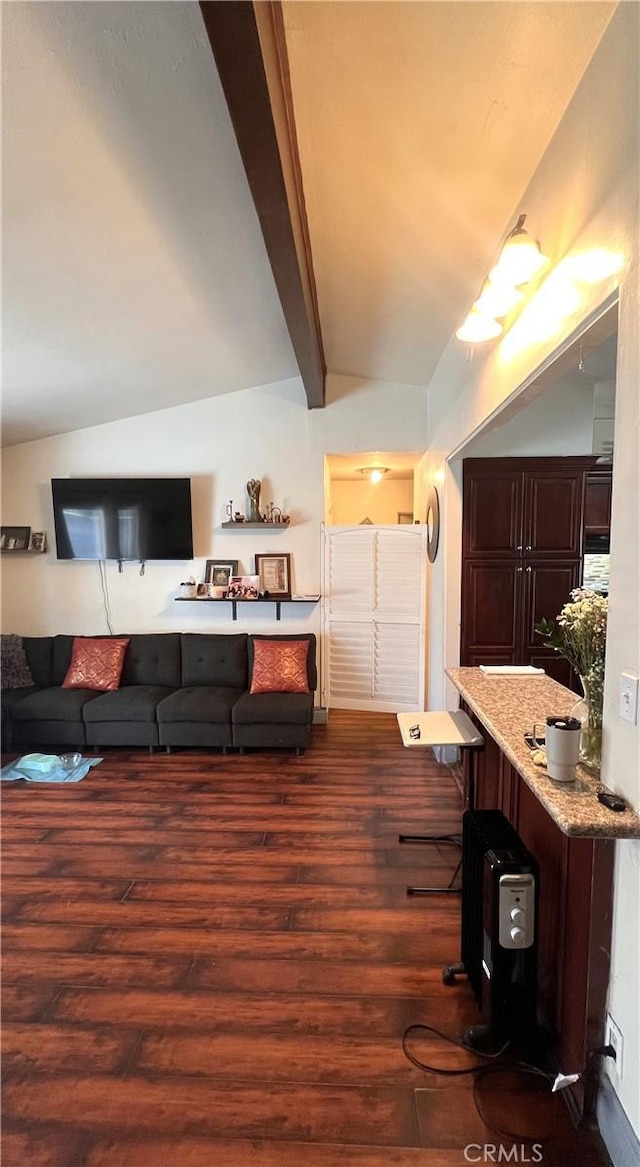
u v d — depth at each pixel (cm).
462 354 317
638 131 120
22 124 162
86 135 169
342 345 393
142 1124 148
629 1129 132
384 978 196
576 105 150
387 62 149
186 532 480
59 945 214
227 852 277
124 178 189
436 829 296
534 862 164
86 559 496
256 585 480
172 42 141
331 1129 146
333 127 176
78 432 491
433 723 250
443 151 180
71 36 138
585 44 136
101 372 368
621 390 129
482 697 224
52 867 265
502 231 214
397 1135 145
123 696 422
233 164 186
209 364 395
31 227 209
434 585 446
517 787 201
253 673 443
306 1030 175
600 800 131
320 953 208
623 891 135
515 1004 166
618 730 133
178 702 412
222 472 486
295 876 256
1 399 383
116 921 227
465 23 134
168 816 314
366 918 227
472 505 408
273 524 473
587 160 144
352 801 330
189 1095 155
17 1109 152
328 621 495
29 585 505
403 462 525
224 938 216
